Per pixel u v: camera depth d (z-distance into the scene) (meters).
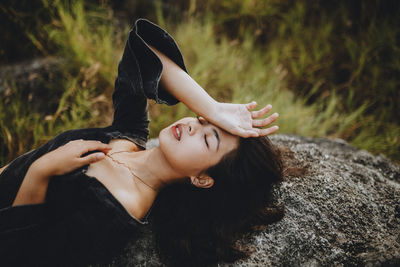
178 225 1.51
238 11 3.59
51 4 2.63
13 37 2.75
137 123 1.61
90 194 1.31
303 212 1.54
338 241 1.48
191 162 1.38
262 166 1.46
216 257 1.45
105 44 2.76
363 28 3.55
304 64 3.34
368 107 3.17
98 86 2.71
